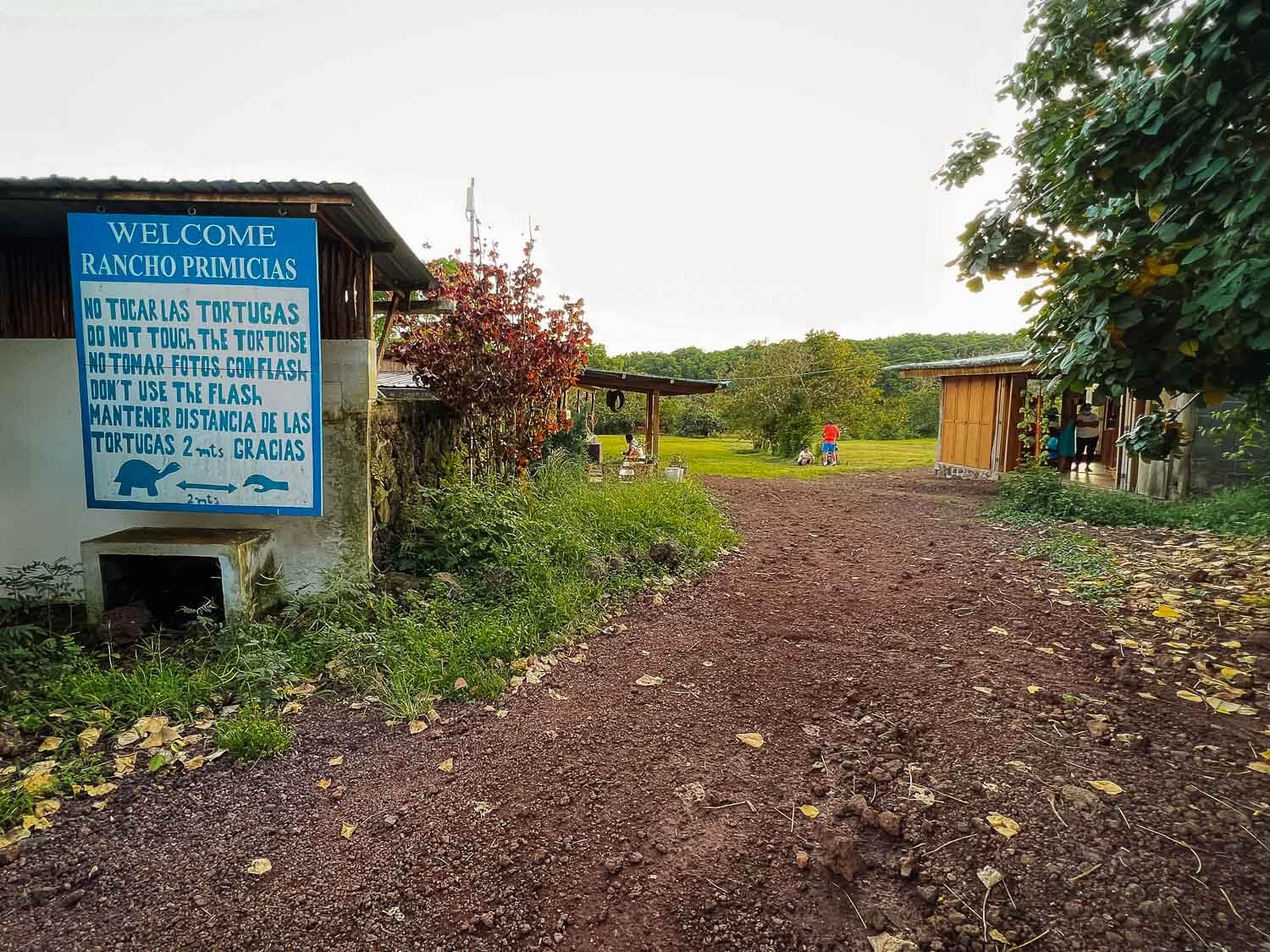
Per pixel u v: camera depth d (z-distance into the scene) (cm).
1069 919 215
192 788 302
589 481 994
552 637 454
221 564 476
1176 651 429
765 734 340
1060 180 403
